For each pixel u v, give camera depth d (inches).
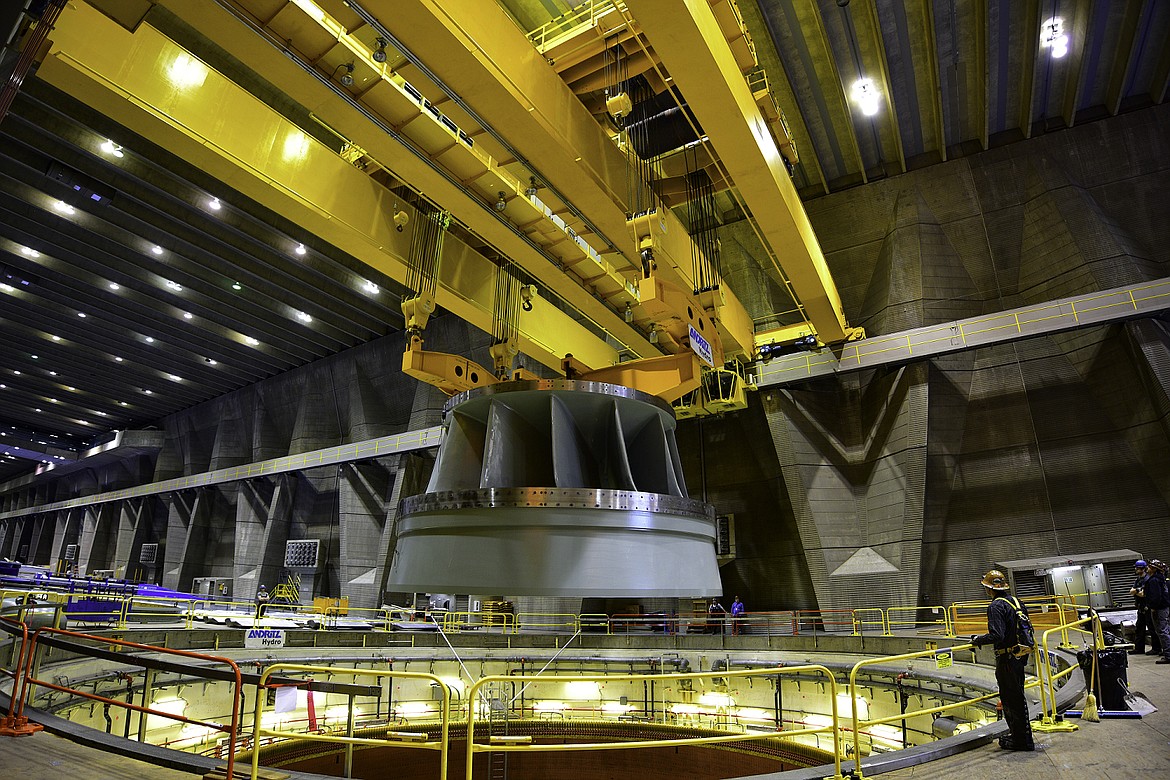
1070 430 925.2
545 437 348.2
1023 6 839.1
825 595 994.1
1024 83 950.4
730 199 1203.9
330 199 641.0
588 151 603.2
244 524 1777.8
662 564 315.9
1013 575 841.5
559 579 291.6
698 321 538.6
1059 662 447.2
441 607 1277.1
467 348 1454.2
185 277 1355.8
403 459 1406.3
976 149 1069.8
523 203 702.5
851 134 1018.1
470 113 531.5
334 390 1744.6
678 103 608.7
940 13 836.6
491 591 293.1
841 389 1124.5
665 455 352.8
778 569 1082.1
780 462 1071.0
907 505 959.6
